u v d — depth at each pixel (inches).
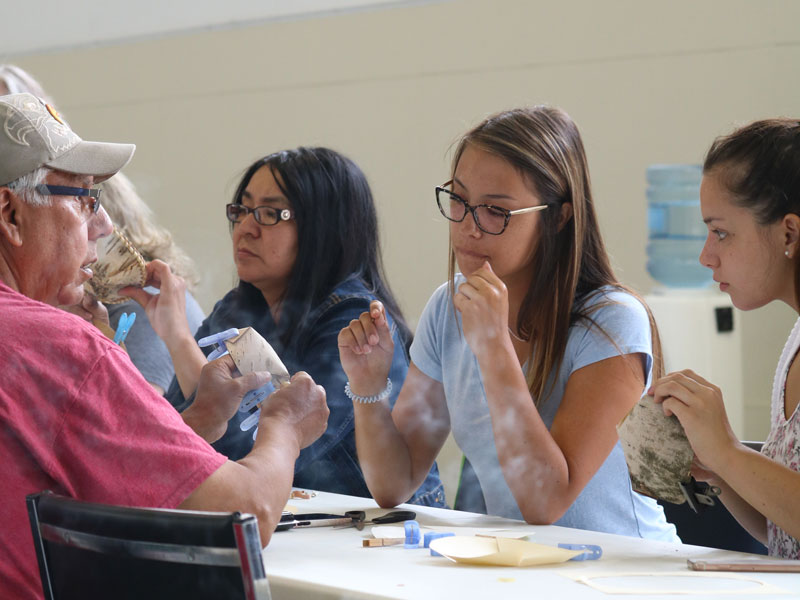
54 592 49.1
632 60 187.2
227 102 236.5
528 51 197.8
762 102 176.1
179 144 243.9
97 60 253.9
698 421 61.4
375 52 215.6
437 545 58.0
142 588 44.2
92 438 53.7
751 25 176.1
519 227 79.7
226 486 55.2
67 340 54.4
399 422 87.4
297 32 225.3
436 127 209.6
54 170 60.1
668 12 183.0
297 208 103.2
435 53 208.5
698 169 181.8
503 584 51.3
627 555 59.2
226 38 235.0
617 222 189.9
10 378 52.7
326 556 58.4
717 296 172.6
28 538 53.4
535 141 80.0
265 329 107.2
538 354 82.0
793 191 65.6
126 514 43.6
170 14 240.8
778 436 68.2
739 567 54.4
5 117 58.6
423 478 86.4
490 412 75.1
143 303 104.1
